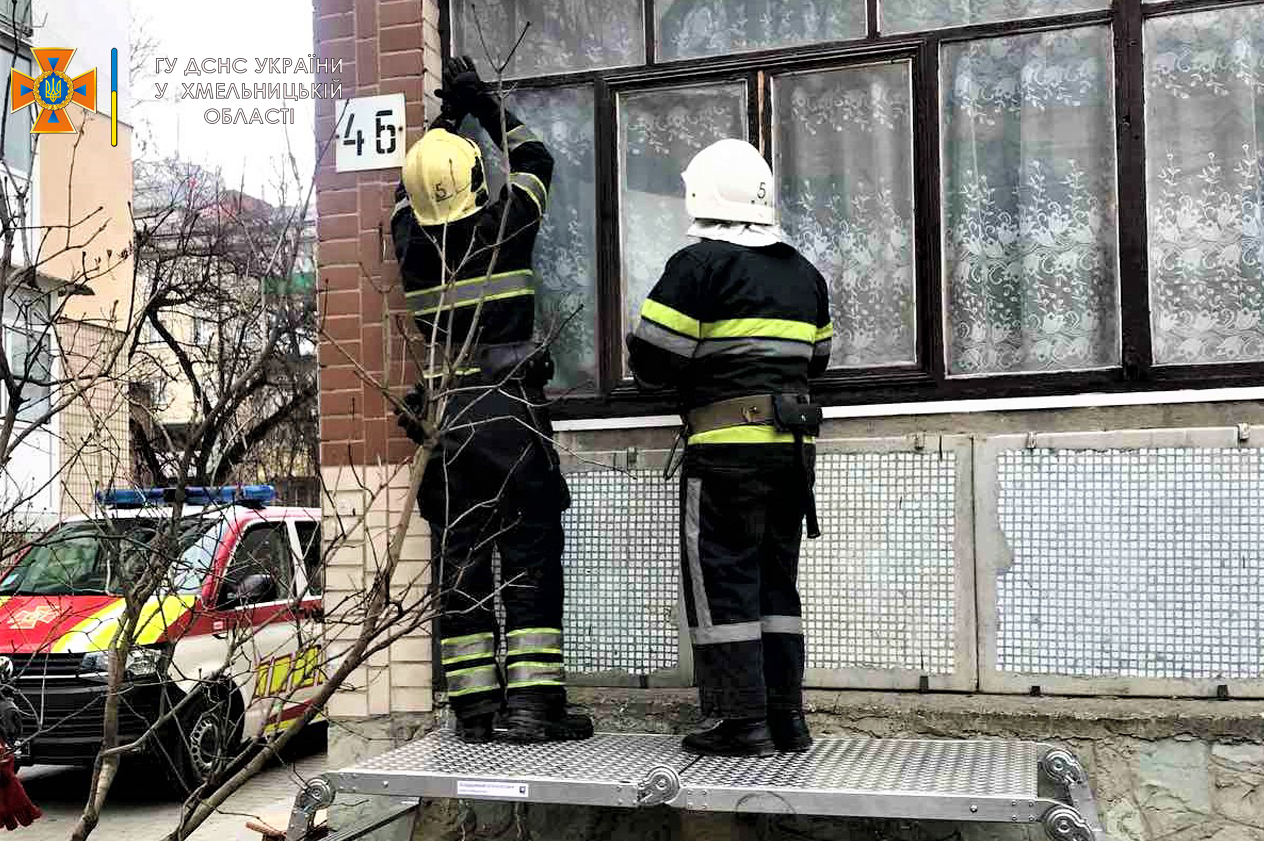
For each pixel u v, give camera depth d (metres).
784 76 4.91
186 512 7.64
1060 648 4.33
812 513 4.03
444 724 4.77
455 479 4.36
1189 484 4.25
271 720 3.23
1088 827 3.29
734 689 3.97
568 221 5.11
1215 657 4.20
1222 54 4.49
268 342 3.76
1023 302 4.63
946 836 4.25
